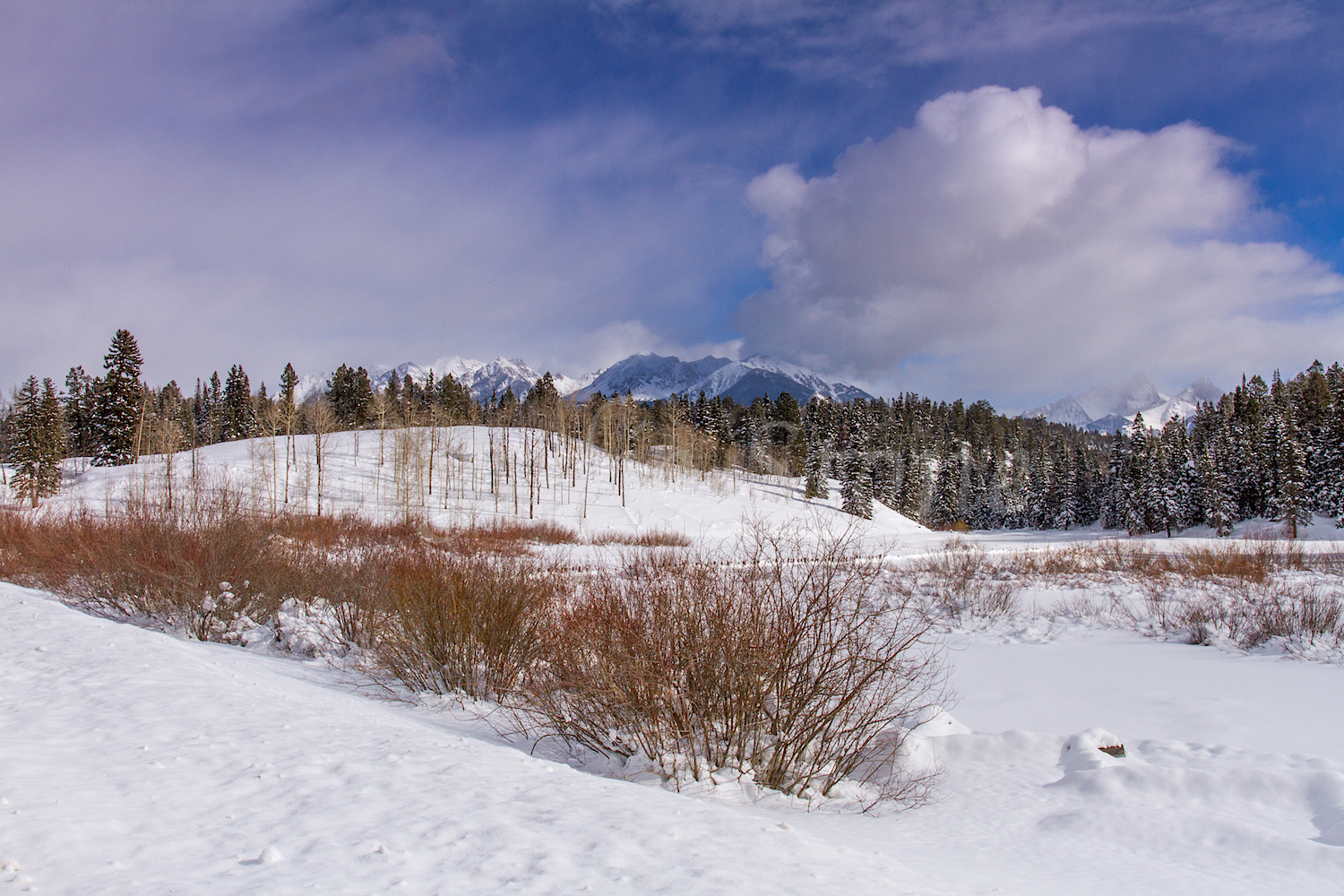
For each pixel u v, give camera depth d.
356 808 3.26
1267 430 65.69
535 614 7.62
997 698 7.75
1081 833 4.08
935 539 43.88
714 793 4.68
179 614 9.73
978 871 3.35
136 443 57.50
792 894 2.55
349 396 92.06
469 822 3.14
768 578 5.67
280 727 4.68
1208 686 8.05
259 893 2.35
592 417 70.88
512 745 5.56
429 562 8.91
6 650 6.65
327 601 10.66
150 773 3.60
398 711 6.24
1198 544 29.50
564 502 52.09
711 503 53.69
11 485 44.62
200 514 11.41
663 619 5.49
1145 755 5.50
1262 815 4.34
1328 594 14.84
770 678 5.16
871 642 6.10
